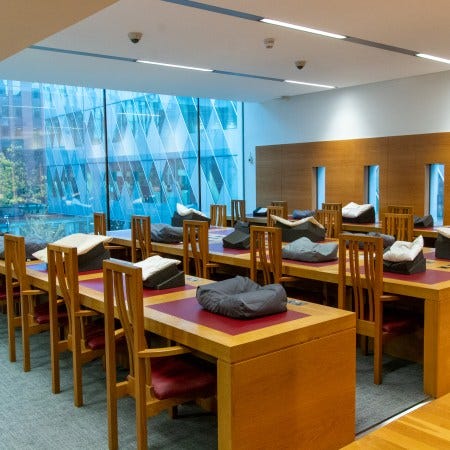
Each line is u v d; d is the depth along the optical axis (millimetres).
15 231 8383
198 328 2549
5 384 3721
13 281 4594
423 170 7953
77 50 5949
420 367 4012
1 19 3117
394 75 7828
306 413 2547
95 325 3584
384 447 1770
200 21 4918
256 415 2348
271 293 2768
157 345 3537
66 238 4406
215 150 10781
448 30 5301
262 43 5770
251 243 4547
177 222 7414
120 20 4852
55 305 3473
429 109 7801
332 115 9211
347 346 2725
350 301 4363
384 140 8414
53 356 3516
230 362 2248
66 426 3102
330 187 9352
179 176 10555
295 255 4699
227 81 8117
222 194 10977
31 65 6730
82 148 9133
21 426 3105
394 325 3666
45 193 8711
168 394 2516
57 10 2961
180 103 10391
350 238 3688
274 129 10367
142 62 6633
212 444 2889
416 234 6562
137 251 6605
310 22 4996
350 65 7039
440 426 1910
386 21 4980
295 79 8047
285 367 2447
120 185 9719
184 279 3621
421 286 3486
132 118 9766
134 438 2947
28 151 8539
